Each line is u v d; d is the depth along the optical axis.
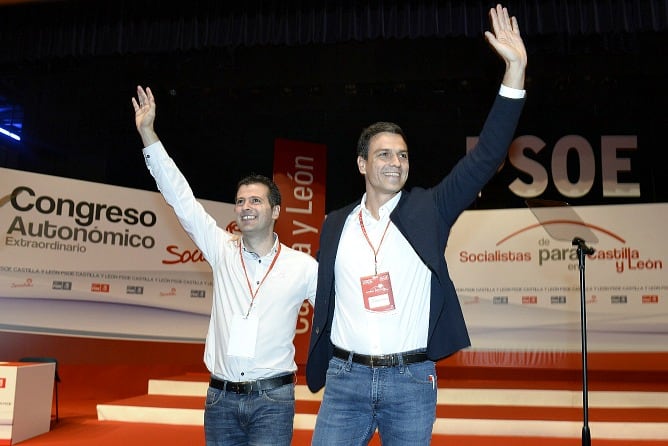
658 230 6.42
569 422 4.84
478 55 7.30
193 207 2.37
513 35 1.75
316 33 6.07
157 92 8.48
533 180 8.25
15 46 6.49
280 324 2.21
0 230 6.23
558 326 6.51
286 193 7.58
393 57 7.48
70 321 6.50
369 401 1.72
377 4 6.04
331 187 9.08
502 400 5.69
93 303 6.64
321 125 9.13
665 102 8.06
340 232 1.89
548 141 8.39
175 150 9.29
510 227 6.73
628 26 5.66
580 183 8.14
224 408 2.16
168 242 7.12
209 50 7.42
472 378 6.77
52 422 5.20
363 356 1.73
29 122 9.04
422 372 1.71
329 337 1.90
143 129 2.28
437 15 5.94
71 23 6.42
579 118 8.39
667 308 6.31
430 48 7.43
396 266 1.76
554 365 6.47
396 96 8.53
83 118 8.82
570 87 8.09
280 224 7.52
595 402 5.58
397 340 1.71
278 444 2.12
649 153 8.16
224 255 2.34
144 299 6.91
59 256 6.51
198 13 6.26
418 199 1.82
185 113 8.82
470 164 1.70
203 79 7.72
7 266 6.24
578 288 6.49
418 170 8.85
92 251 6.70
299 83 7.62
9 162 9.34
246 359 2.14
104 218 6.80
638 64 7.16
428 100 8.58
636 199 8.06
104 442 4.52
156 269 7.01
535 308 6.57
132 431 4.93
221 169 9.26
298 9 6.13
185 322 7.08
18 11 6.47
